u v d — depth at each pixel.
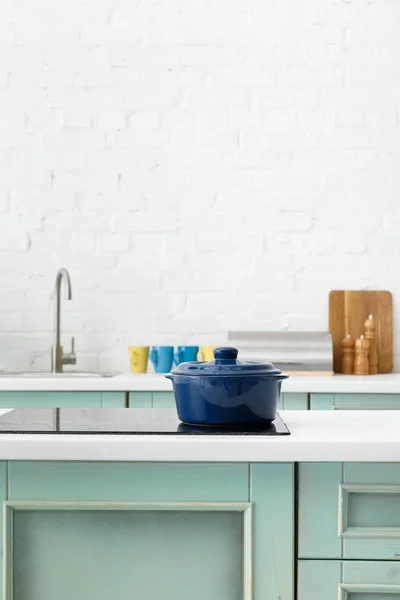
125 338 3.34
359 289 3.33
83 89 3.38
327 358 3.05
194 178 3.35
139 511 1.27
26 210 3.36
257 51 3.36
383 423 1.47
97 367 3.34
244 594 1.25
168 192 3.35
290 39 3.36
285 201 3.35
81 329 3.35
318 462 1.26
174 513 1.27
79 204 3.36
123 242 3.35
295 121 3.35
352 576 1.25
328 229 3.34
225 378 1.34
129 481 1.26
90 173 3.36
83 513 1.27
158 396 2.70
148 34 3.37
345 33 3.36
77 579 1.27
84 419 1.49
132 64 3.37
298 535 1.26
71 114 3.37
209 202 3.36
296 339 3.08
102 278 3.35
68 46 3.38
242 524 1.26
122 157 3.36
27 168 3.36
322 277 3.33
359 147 3.35
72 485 1.27
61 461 1.27
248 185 3.36
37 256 3.35
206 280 3.34
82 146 3.37
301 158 3.35
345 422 1.49
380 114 3.35
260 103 3.36
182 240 3.36
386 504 1.27
